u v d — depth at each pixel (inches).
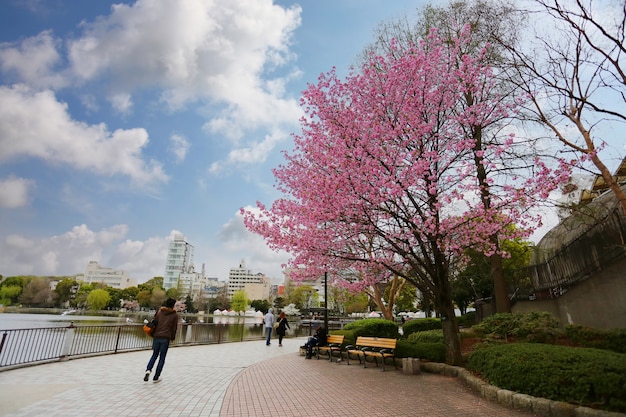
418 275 491.8
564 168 363.6
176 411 257.1
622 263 407.2
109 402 273.3
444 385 357.1
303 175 506.3
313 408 275.7
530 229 404.2
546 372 264.8
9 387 308.3
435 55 454.0
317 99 468.8
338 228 442.6
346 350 559.2
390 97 446.0
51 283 4188.0
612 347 353.1
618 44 312.7
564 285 512.4
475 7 476.7
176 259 6264.8
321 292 3693.4
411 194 429.4
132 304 3599.9
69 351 474.9
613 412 218.7
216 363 494.3
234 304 3892.7
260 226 446.9
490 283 877.2
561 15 344.8
